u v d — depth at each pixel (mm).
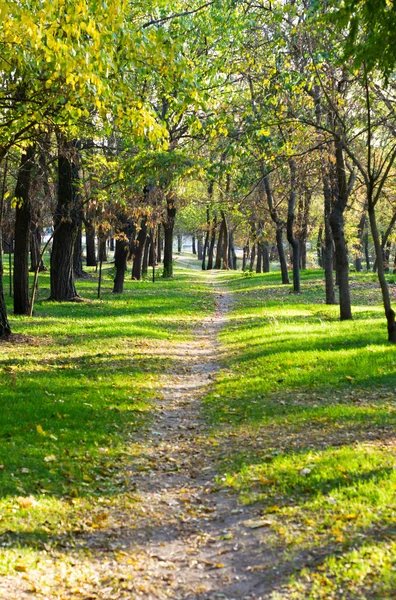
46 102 13953
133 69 12281
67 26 9789
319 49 16969
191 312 30016
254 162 19797
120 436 10438
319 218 55219
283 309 29484
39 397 12234
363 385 12688
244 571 5766
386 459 7988
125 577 5824
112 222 32875
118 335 21531
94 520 7125
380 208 49125
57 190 30047
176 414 12344
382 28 9656
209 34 19406
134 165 23734
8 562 5812
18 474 8125
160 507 7613
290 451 8969
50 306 29562
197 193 48312
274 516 6848
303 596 5031
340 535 5980
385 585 4902
